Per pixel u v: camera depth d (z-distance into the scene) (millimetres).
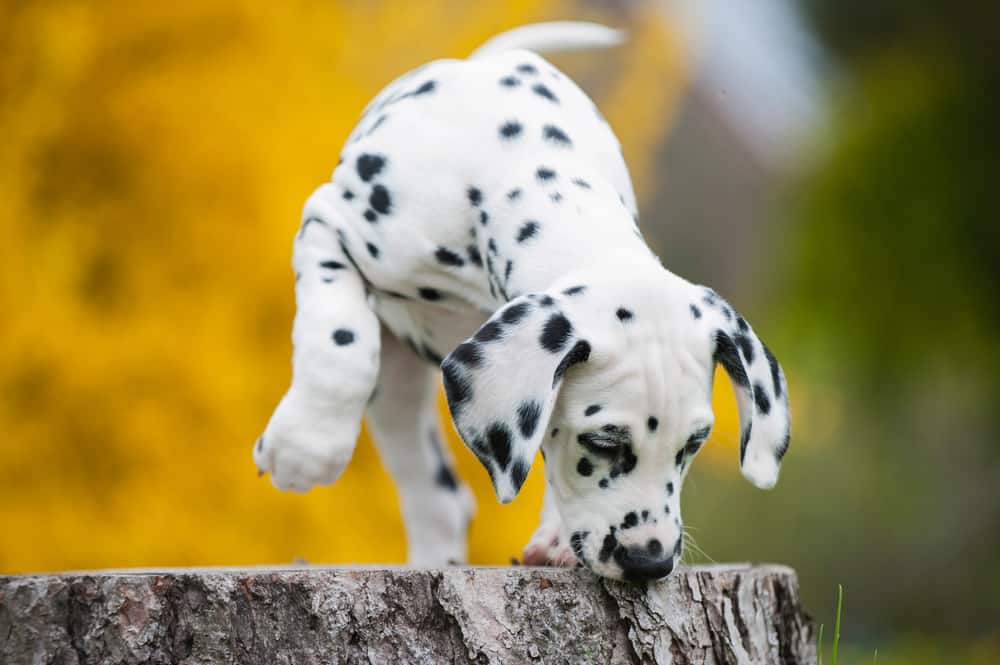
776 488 21797
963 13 19000
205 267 10812
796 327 20391
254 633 5324
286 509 10781
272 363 10922
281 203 10750
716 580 5945
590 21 18031
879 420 21391
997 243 19453
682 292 5355
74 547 10391
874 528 21453
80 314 10453
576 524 5379
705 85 30250
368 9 11859
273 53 10906
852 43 20531
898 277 19844
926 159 19656
